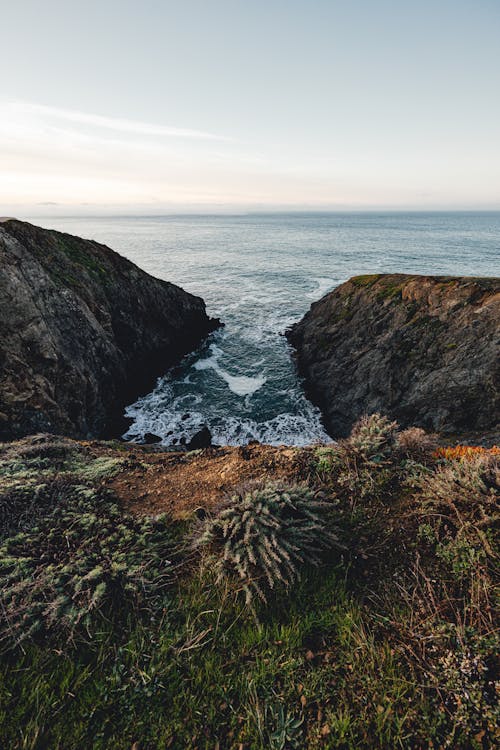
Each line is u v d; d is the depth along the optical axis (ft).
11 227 75.10
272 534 13.99
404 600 12.27
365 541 15.02
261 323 130.62
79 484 20.79
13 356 51.39
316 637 11.59
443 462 19.83
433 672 10.05
